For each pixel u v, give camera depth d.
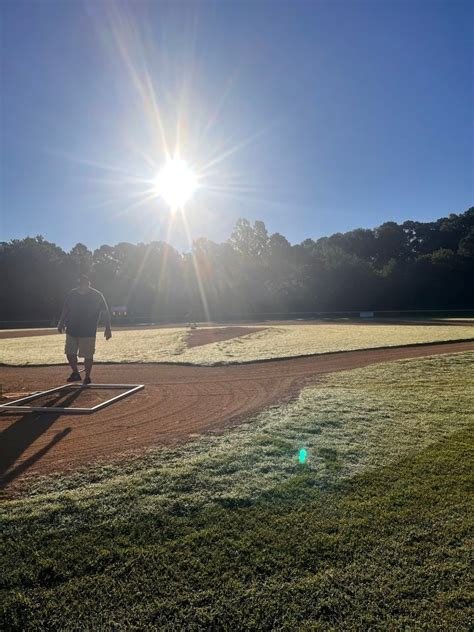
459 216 79.50
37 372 10.92
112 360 12.68
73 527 3.06
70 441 5.05
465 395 7.28
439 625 2.15
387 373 9.65
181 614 2.23
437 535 2.93
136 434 5.31
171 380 9.32
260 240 79.50
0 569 2.60
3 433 5.39
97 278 61.22
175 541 2.88
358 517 3.18
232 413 6.35
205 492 3.62
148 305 60.56
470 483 3.74
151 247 65.75
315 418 5.89
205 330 27.22
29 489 3.72
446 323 33.41
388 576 2.51
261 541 2.87
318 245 80.81
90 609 2.27
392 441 4.89
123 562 2.65
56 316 57.53
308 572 2.55
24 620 2.20
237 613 2.23
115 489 3.67
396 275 60.06
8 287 55.28
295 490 3.65
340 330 25.38
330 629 2.13
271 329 27.27
